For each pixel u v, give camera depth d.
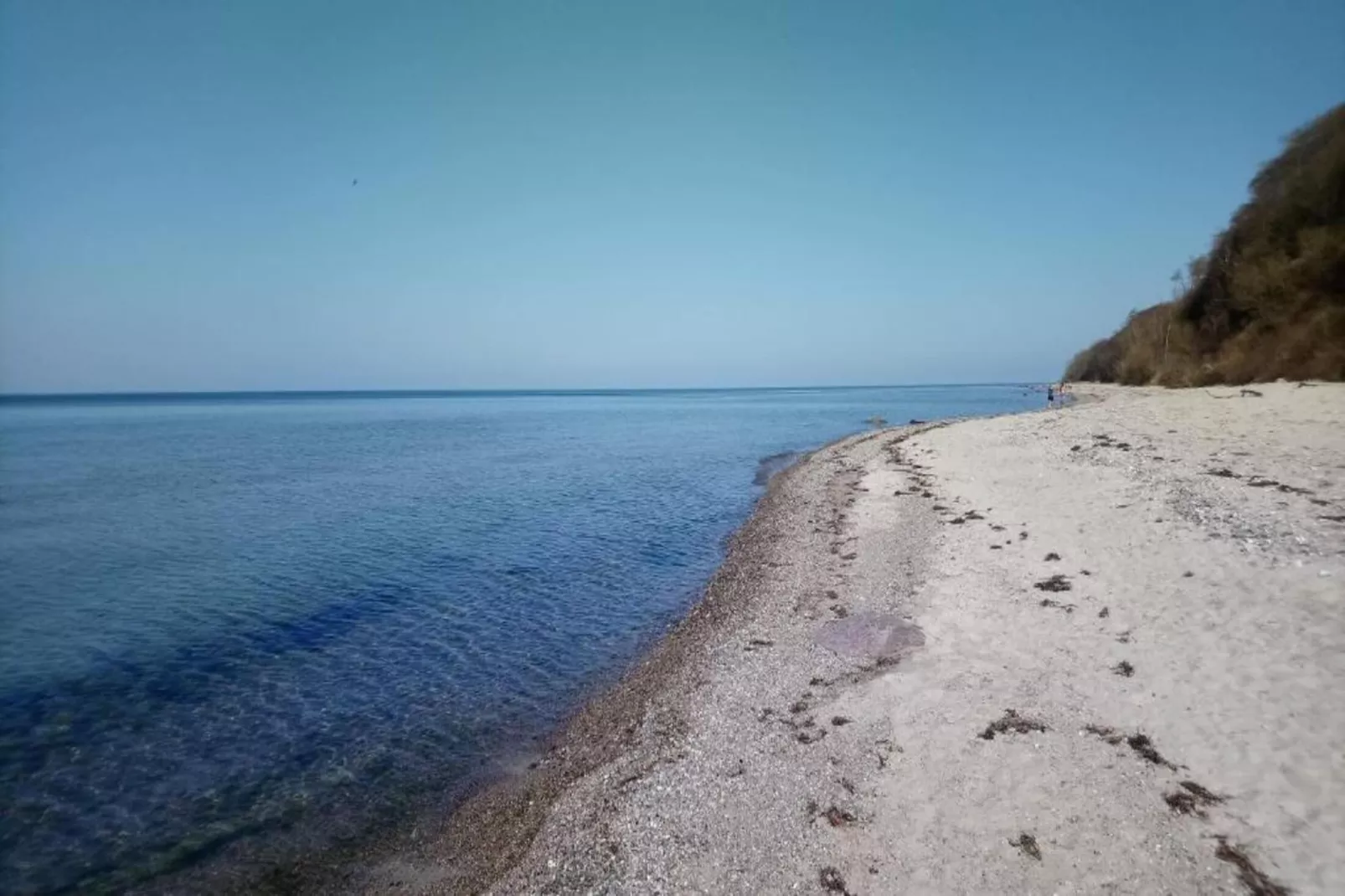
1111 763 6.88
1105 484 16.50
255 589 17.02
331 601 16.00
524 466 40.53
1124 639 9.25
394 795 8.48
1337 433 17.92
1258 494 13.52
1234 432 19.81
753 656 10.88
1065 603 10.71
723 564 17.94
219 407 173.62
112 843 7.73
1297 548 10.72
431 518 25.03
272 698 11.24
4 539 22.41
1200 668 8.16
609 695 10.74
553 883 6.37
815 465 31.14
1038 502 16.30
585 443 56.56
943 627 10.70
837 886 5.87
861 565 14.47
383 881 7.00
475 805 8.18
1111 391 51.94
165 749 9.72
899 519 17.44
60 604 16.08
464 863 7.15
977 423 33.94
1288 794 6.01
